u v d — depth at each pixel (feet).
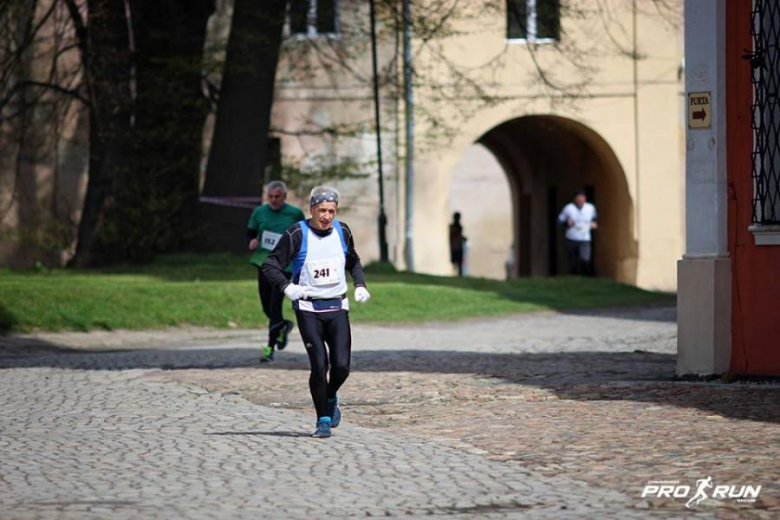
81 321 183.11
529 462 73.82
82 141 309.22
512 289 245.65
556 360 134.82
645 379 114.83
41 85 261.65
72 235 308.40
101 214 264.72
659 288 303.27
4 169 304.91
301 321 85.25
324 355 84.89
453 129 280.72
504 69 301.63
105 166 264.72
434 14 259.60
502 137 362.53
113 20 258.57
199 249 264.93
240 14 259.80
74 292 194.80
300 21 275.18
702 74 112.47
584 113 302.86
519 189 386.93
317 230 85.81
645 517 59.62
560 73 301.84
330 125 300.81
